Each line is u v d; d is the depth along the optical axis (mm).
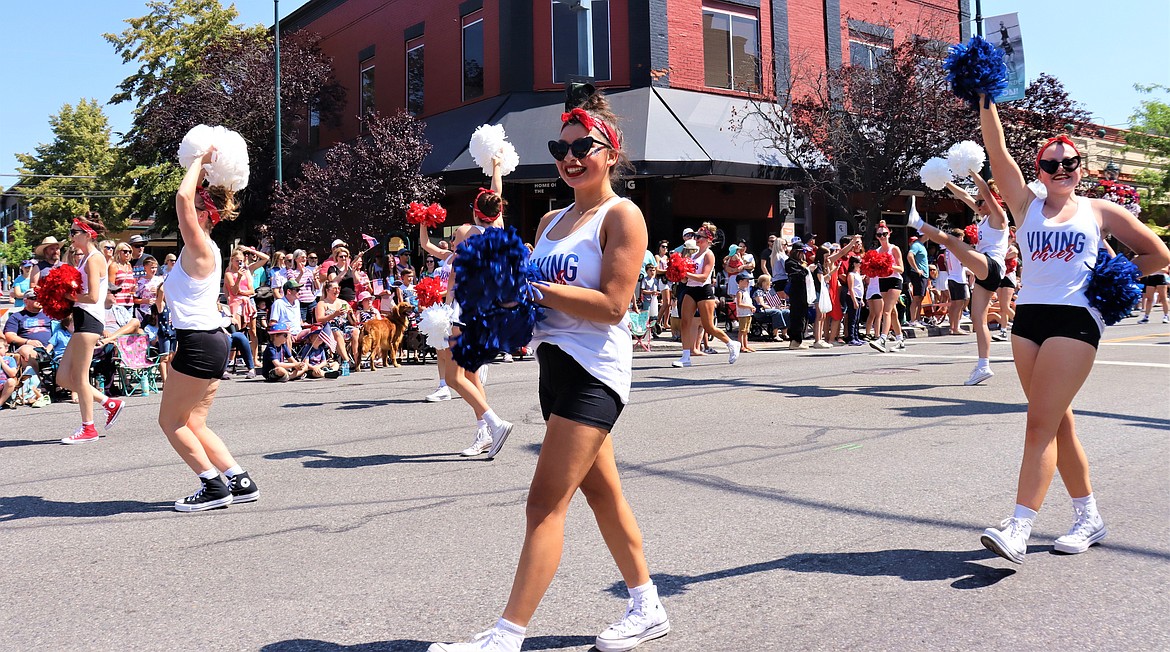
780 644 3072
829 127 20234
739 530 4473
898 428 7176
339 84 25969
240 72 24734
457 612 3449
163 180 31469
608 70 20234
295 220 20891
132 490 5656
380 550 4277
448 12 22391
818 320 15969
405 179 19547
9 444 7457
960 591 3566
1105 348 13484
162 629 3344
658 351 15859
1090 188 17500
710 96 20688
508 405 9070
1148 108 34906
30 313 10570
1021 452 6156
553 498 2801
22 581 3932
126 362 10797
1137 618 3270
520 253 2643
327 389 10977
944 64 4270
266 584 3824
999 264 9508
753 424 7523
